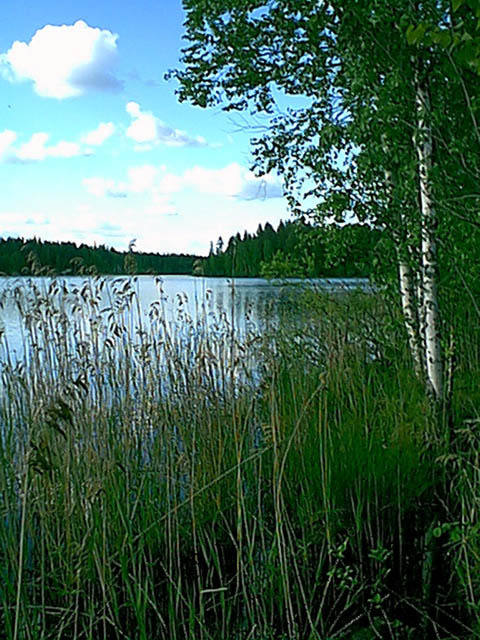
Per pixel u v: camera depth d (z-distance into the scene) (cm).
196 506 406
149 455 440
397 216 547
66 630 331
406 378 577
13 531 357
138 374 472
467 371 614
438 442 469
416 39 265
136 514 403
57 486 378
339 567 385
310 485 421
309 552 384
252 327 603
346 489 425
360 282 671
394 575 387
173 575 379
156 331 498
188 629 333
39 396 411
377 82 489
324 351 608
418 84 475
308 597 357
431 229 514
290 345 616
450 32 264
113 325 467
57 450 364
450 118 479
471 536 317
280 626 339
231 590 363
